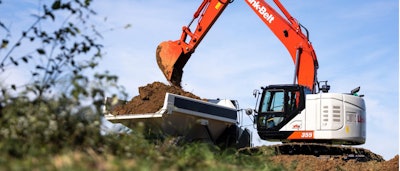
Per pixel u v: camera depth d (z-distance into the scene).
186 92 15.98
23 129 6.17
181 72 19.12
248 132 16.45
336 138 16.66
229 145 15.52
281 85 17.22
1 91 6.54
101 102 6.55
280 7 19.03
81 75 6.38
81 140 6.40
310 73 18.03
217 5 18.94
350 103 16.97
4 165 5.18
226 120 15.41
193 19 19.28
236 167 6.85
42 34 6.59
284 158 15.89
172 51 18.97
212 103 15.15
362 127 17.05
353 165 16.12
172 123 14.20
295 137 16.86
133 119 14.46
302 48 18.31
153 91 15.15
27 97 6.46
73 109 6.48
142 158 6.42
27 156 5.61
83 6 6.65
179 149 7.75
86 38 6.68
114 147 6.71
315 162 15.70
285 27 18.75
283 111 17.03
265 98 17.31
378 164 15.88
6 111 6.35
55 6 6.56
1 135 6.07
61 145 6.21
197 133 15.07
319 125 16.75
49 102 6.40
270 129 17.08
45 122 6.15
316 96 16.98
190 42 19.08
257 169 7.88
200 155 7.20
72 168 5.11
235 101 16.73
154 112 14.39
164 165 6.21
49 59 6.59
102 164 5.36
